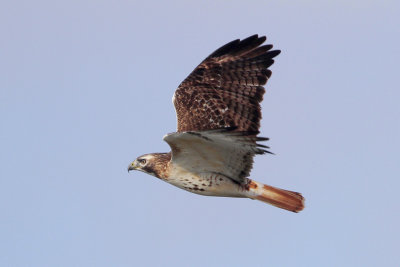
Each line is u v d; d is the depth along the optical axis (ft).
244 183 43.96
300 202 44.01
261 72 45.55
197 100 45.39
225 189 44.19
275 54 45.73
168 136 38.58
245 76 45.78
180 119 44.75
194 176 44.21
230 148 40.93
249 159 42.14
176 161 43.86
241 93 45.29
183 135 38.47
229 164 42.91
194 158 43.06
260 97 44.98
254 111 44.65
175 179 44.93
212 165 43.32
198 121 44.37
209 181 44.11
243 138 38.24
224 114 44.60
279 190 44.19
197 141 40.27
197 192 44.93
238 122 44.34
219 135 38.19
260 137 37.42
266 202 44.19
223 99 45.21
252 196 44.21
